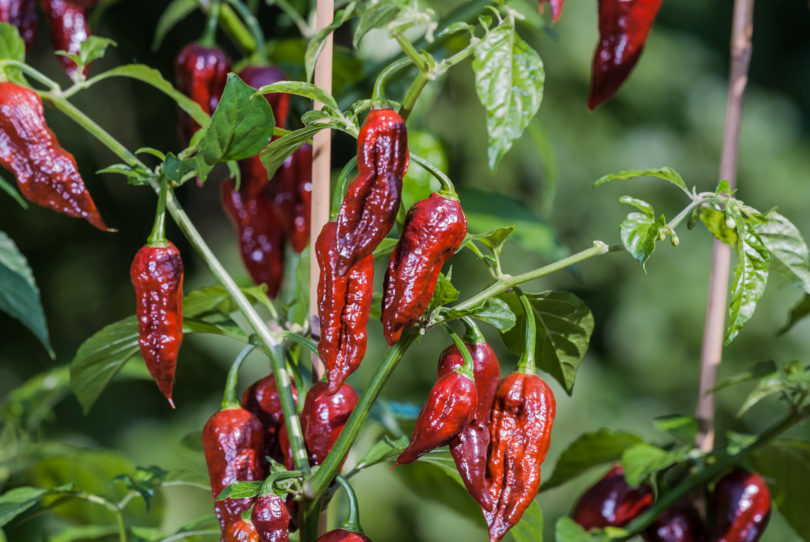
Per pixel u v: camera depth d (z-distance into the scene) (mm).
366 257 936
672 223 979
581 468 1216
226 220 3246
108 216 3139
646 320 3400
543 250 1270
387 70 955
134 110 3158
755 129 3699
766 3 4000
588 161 3379
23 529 1652
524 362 976
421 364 3021
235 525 935
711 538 1151
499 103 961
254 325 1004
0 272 1119
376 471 2801
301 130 952
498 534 958
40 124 989
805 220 3658
